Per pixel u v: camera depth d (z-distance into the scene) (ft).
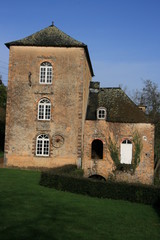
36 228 34.55
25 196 50.93
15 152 86.17
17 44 88.69
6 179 66.23
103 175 87.97
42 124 86.74
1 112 153.07
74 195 56.03
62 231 34.37
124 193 56.39
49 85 87.76
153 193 54.39
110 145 88.79
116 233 35.68
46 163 85.35
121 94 102.53
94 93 105.40
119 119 90.38
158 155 111.34
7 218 37.58
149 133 88.48
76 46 88.02
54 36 92.48
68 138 85.61
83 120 89.66
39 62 88.63
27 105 87.56
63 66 88.07
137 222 41.50
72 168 76.89
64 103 86.84
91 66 111.14
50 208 44.42
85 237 33.06
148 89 140.56
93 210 45.75
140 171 87.30
